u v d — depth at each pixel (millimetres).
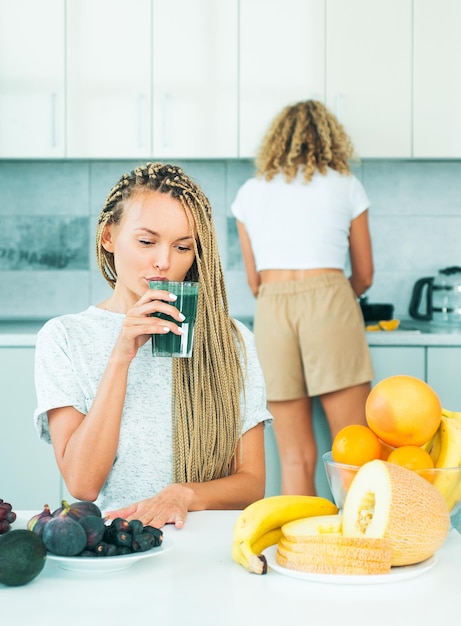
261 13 3061
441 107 3082
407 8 3059
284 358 2662
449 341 2807
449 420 1109
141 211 1295
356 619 804
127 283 1335
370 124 3084
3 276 3406
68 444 1312
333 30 3062
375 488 936
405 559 928
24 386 2756
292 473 2760
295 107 2748
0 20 3062
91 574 915
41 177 3385
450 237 3406
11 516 1019
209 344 1360
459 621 799
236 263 3404
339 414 2676
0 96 3074
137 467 1375
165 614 815
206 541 1053
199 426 1352
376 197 3396
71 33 3061
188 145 3086
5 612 819
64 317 1439
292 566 921
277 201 2693
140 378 1388
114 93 3074
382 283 3414
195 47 3068
